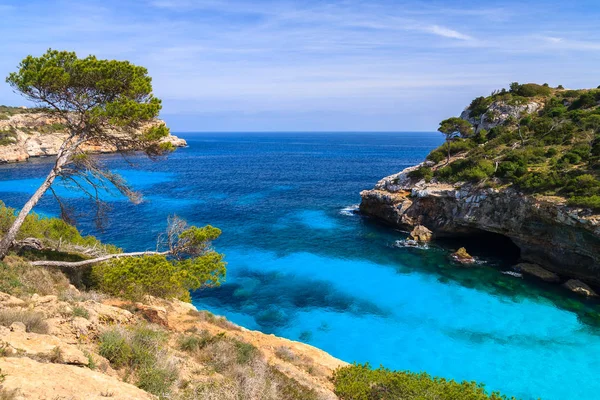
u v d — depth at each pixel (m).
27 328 9.74
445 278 39.22
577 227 35.91
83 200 69.88
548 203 38.75
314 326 29.67
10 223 22.78
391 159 166.25
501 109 75.56
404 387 13.80
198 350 13.19
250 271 40.56
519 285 37.53
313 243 50.12
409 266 42.53
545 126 59.94
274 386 11.41
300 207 70.94
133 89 18.36
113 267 19.61
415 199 55.31
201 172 120.50
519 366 24.70
